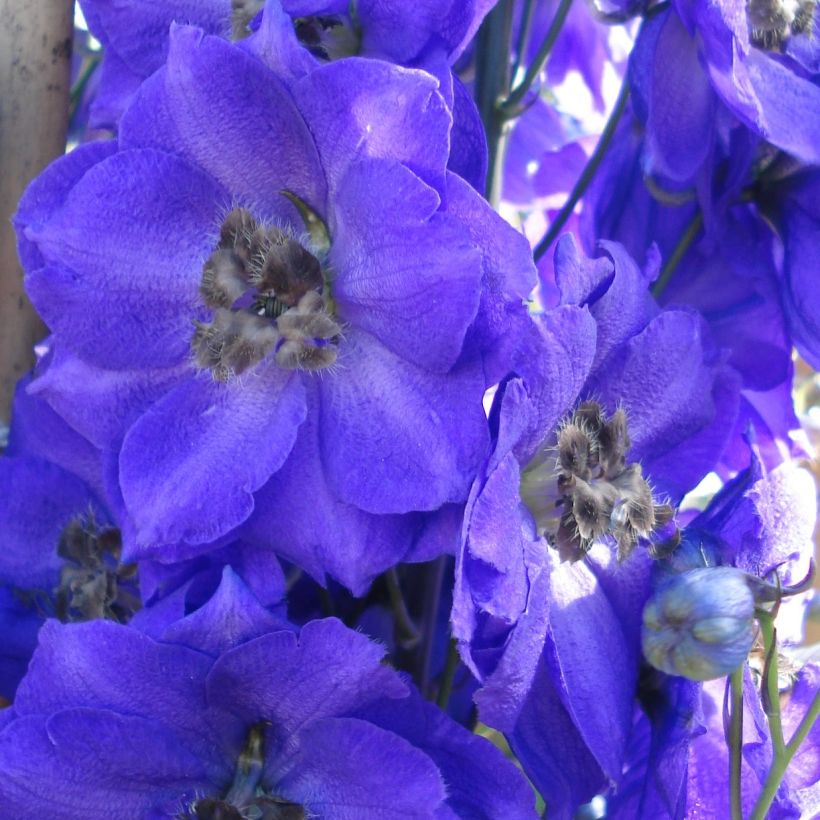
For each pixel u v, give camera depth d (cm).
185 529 25
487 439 24
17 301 31
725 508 28
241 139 26
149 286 26
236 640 25
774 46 30
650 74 29
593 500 26
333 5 26
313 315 26
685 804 26
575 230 33
